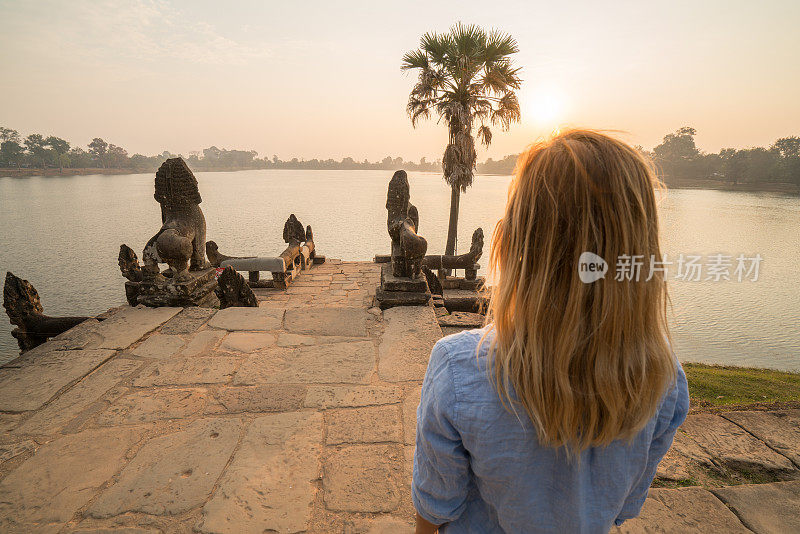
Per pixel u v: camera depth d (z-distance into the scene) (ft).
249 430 7.50
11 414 7.91
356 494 6.07
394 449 7.03
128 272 18.99
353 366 9.88
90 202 496.23
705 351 80.07
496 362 1.81
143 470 6.51
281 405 8.29
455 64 52.24
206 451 6.95
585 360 1.65
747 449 7.31
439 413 1.92
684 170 645.51
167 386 9.00
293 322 12.55
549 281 1.65
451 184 57.82
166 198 16.03
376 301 14.57
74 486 6.19
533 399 1.69
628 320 1.59
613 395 1.63
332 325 12.32
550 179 1.68
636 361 1.65
